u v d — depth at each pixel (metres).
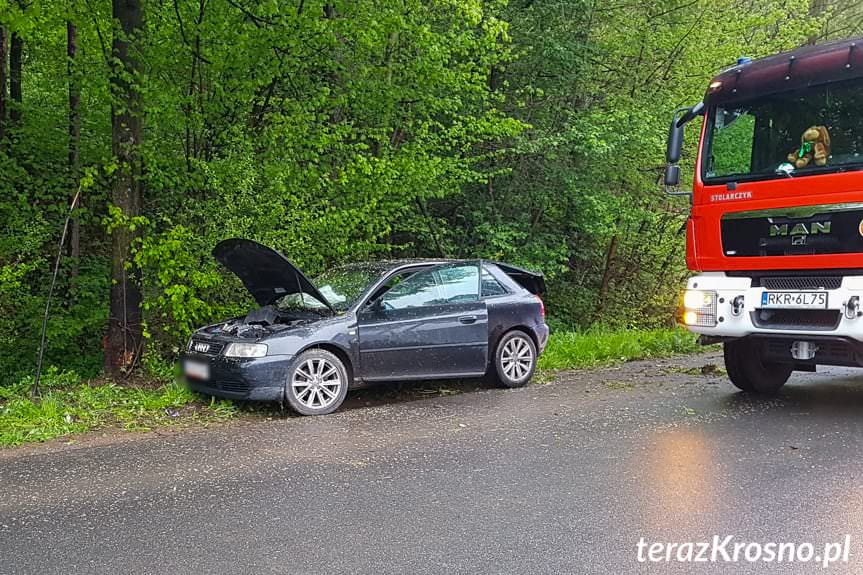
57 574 3.81
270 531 4.37
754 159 7.49
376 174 11.05
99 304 11.56
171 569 3.85
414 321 8.38
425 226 13.73
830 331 6.84
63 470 5.76
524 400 8.35
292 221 10.20
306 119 10.57
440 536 4.25
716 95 7.85
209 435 6.87
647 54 15.20
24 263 10.66
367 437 6.67
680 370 10.50
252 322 8.41
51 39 11.43
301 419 7.49
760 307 7.31
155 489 5.22
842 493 4.88
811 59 7.14
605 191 14.38
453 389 9.13
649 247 17.41
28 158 11.59
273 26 10.31
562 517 4.52
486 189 14.79
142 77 9.55
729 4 15.80
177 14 10.00
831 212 6.81
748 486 5.05
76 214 10.62
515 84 14.68
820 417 7.23
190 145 10.41
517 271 9.71
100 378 9.73
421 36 11.52
